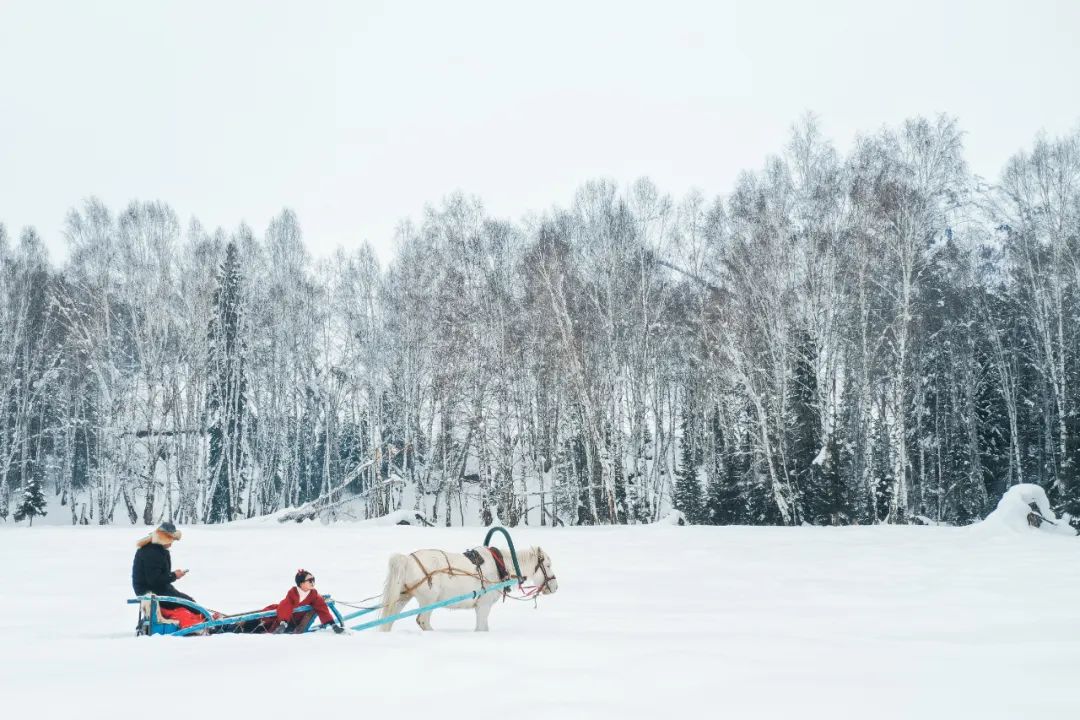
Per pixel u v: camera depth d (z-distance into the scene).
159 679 6.46
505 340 42.00
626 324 42.06
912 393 48.25
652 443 51.28
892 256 38.31
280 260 54.25
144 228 46.91
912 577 16.83
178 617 9.97
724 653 8.22
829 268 38.69
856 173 39.22
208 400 48.09
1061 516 36.06
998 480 49.28
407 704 5.77
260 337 52.00
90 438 55.19
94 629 11.23
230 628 9.95
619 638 9.25
